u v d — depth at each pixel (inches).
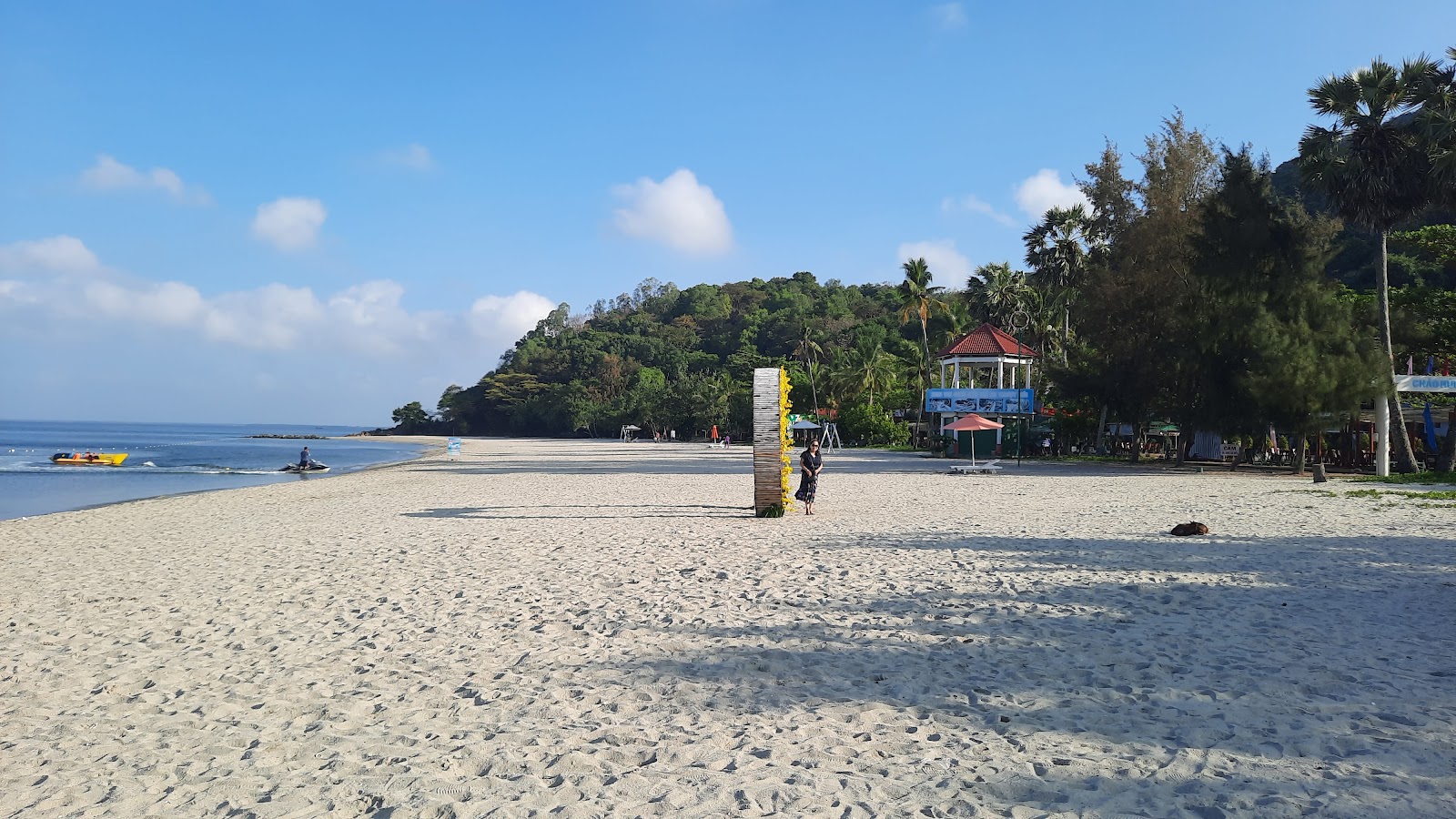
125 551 584.1
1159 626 303.9
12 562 539.8
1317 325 1246.3
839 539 565.9
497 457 2453.2
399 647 300.0
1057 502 826.8
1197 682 236.2
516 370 6796.3
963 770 177.0
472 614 351.6
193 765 192.9
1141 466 1558.8
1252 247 1289.4
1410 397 1380.4
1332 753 183.5
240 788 177.8
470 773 183.6
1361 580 390.9
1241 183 1321.4
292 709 233.5
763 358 4923.7
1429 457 1314.0
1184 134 1596.9
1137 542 526.9
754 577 421.1
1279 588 374.0
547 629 321.4
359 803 168.1
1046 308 2566.4
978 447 2000.5
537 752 194.2
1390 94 1073.5
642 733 204.7
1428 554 462.9
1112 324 1545.3
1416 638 283.1
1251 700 219.3
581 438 6003.9
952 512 736.3
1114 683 236.7
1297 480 1126.4
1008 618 320.5
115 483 1487.5
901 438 2984.7
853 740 196.4
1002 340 2114.9
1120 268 1625.2
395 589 414.6
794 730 204.4
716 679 250.1
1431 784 165.5
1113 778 171.0
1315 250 1291.8
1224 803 158.2
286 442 5216.5
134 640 324.2
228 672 273.3
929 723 207.3
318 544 592.4
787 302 6688.0
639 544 556.7
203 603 390.6
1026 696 226.8
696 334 6958.7
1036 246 2235.5
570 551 529.7
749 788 168.7
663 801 163.8
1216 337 1302.9
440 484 1246.3
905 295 2955.2
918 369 3117.6
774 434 722.8
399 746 201.0
